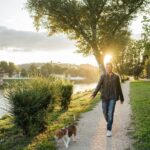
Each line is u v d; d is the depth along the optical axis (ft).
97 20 113.09
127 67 309.63
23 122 35.78
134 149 29.01
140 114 48.11
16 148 31.17
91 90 128.77
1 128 42.78
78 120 44.88
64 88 58.39
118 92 35.47
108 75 35.45
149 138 32.37
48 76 49.98
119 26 117.80
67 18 113.50
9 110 35.96
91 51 129.18
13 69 438.40
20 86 37.83
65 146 30.53
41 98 36.60
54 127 39.83
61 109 58.59
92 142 31.96
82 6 111.96
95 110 56.54
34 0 112.57
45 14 115.96
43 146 30.25
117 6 114.11
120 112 53.21
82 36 120.06
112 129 37.96
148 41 84.43
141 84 175.11
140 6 114.42
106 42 117.39
